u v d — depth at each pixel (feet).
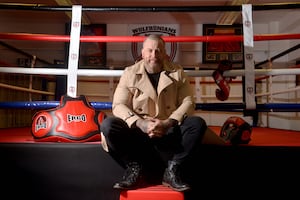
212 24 19.31
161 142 5.22
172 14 17.85
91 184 5.74
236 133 6.10
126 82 5.47
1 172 5.78
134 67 5.56
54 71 7.06
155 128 4.74
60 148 5.75
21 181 5.78
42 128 5.94
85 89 19.01
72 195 5.76
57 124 5.92
